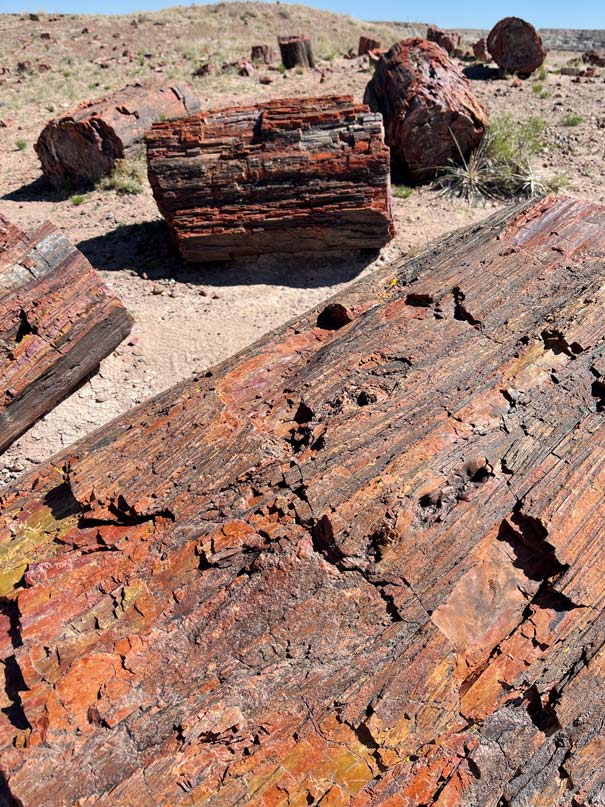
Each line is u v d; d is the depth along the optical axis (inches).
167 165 437.7
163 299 434.6
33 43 1355.8
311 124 437.1
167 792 127.1
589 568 157.3
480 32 1820.9
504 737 142.0
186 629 148.4
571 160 608.7
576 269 225.1
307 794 129.3
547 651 150.4
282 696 139.4
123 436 199.3
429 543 159.2
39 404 310.2
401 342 210.2
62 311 306.8
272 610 149.9
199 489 173.0
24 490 201.3
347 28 1688.0
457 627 151.5
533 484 168.4
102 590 156.0
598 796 140.5
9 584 168.2
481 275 226.8
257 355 224.8
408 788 133.4
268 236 442.3
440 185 569.3
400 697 139.3
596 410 183.8
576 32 1652.3
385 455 174.4
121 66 1105.4
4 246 301.1
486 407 184.9
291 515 162.6
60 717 133.2
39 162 721.0
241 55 1123.3
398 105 552.1
